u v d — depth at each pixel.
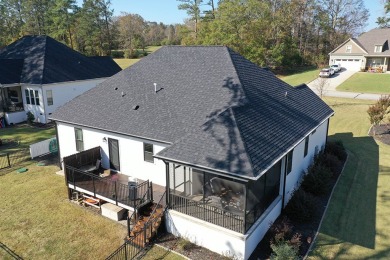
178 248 11.81
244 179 10.00
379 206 14.58
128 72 19.89
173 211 12.52
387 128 26.77
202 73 17.17
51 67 32.25
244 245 10.78
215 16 63.50
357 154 21.38
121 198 13.75
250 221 11.41
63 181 17.81
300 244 11.54
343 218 13.62
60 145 19.19
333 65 59.56
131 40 100.75
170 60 19.25
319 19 77.69
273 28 63.00
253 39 59.50
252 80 17.00
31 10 74.56
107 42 86.19
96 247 12.03
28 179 18.09
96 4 79.19
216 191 12.66
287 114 15.87
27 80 30.45
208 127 12.56
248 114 13.50
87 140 17.59
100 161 17.11
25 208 14.91
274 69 68.00
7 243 12.38
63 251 11.86
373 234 12.51
